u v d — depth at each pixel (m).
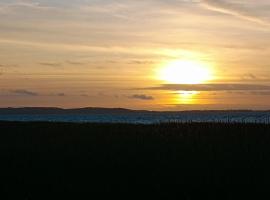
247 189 13.20
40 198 12.95
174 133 24.83
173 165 16.38
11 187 14.13
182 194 12.95
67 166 16.94
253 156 17.36
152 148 20.06
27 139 25.83
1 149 21.62
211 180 14.12
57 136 26.86
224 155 17.72
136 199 12.71
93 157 18.39
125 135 25.27
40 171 16.27
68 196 13.12
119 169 16.12
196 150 19.09
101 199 12.80
